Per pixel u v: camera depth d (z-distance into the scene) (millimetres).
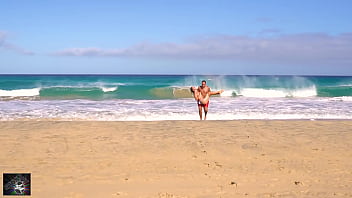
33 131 9906
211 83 30594
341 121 12609
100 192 4980
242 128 10695
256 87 29531
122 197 4762
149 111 15953
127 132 9891
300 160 7066
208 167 6516
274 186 5363
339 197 4820
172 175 5965
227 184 5453
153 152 7605
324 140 8977
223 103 19812
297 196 4844
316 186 5379
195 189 5172
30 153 7402
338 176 5980
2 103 19109
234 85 30078
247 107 17797
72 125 11078
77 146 8094
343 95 27188
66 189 5113
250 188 5242
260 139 8977
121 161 6871
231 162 6875
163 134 9602
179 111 16000
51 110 16031
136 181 5586
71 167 6398
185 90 27484
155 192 4996
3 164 6531
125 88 28047
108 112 15516
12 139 8742
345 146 8328
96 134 9539
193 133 9773
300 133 9914
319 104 19641
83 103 19422
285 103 20062
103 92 26625
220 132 9953
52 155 7266
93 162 6766
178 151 7711
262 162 6891
